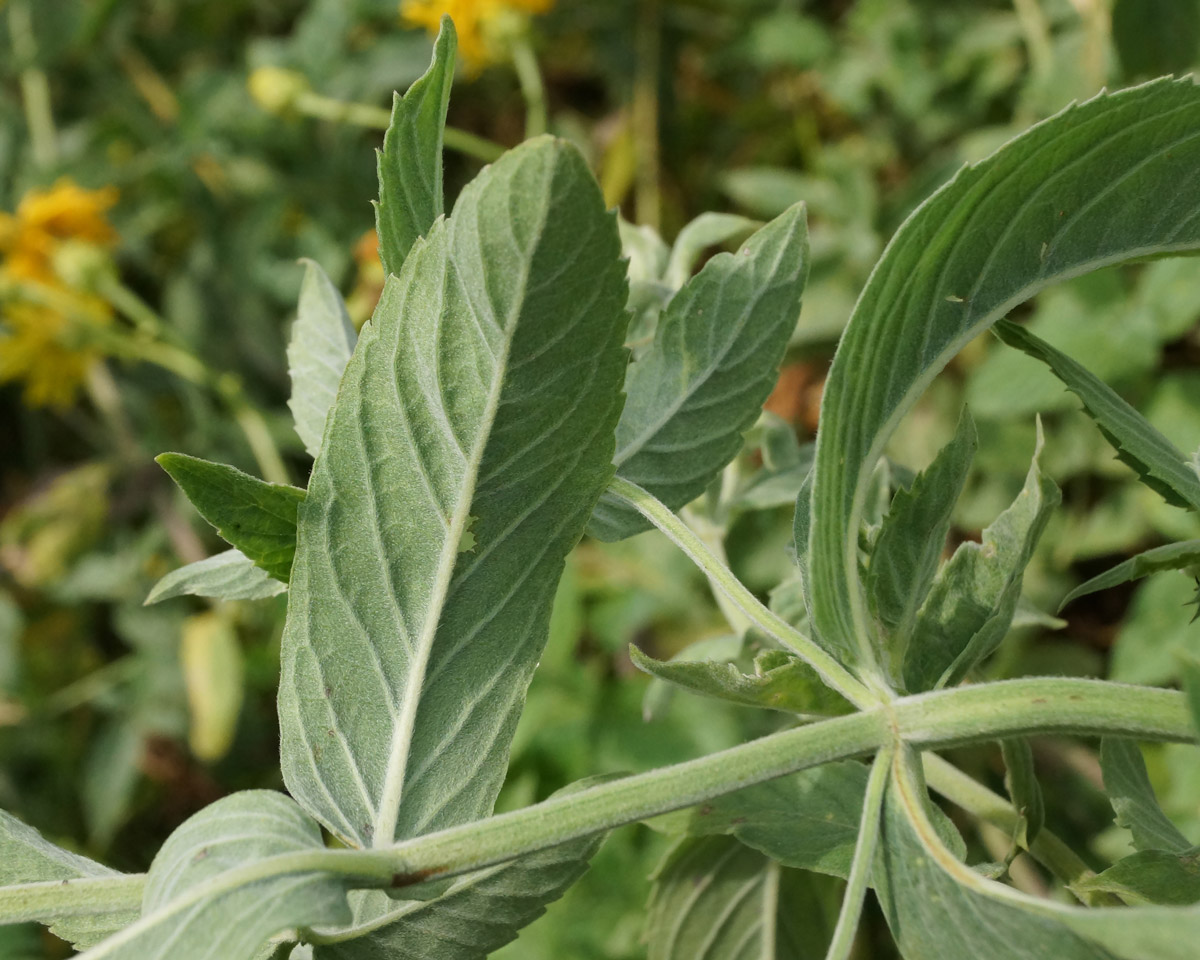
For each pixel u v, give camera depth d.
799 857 0.29
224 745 0.67
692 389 0.29
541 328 0.26
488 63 0.70
